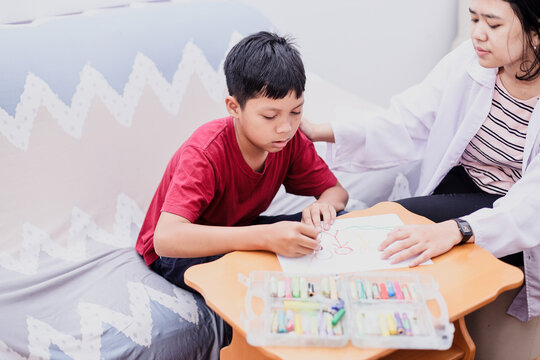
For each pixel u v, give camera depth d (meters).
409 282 0.90
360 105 1.82
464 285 0.91
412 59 2.44
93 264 1.28
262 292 0.89
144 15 1.51
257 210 1.28
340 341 0.78
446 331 0.80
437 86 1.43
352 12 2.16
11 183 1.28
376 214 1.13
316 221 1.10
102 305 1.16
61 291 1.20
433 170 1.48
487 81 1.28
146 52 1.47
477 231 1.05
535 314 1.27
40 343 1.07
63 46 1.37
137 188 1.46
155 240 1.07
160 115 1.49
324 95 1.82
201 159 1.10
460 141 1.36
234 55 1.05
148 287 1.22
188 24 1.55
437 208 1.35
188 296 1.24
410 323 0.81
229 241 1.01
